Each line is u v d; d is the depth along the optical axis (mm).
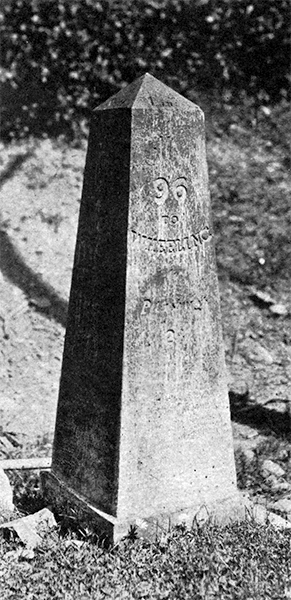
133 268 7273
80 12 17594
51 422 11430
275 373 12680
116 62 18000
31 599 6609
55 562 7055
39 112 17906
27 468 9391
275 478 9641
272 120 18031
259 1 18125
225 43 18250
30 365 12883
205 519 7727
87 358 7605
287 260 15203
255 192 16562
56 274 14938
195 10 18031
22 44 17734
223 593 6605
